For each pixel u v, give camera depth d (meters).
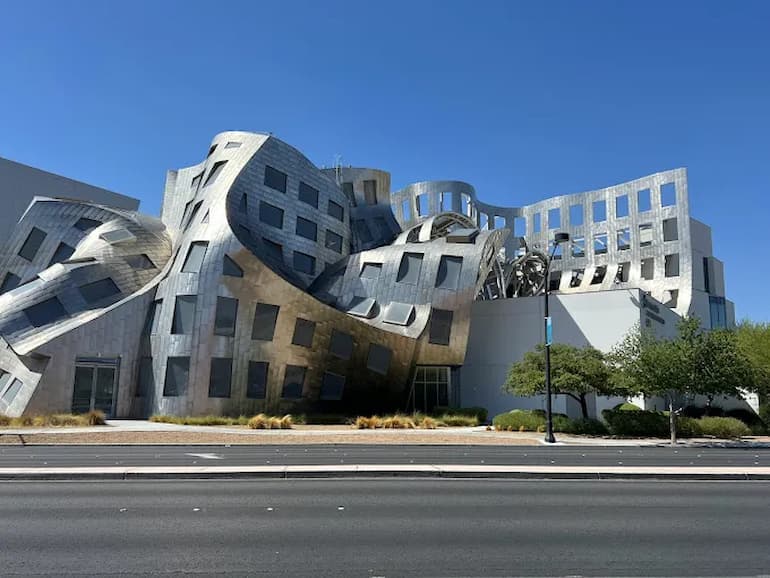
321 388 37.56
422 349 39.41
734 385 28.80
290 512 10.02
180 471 13.92
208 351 35.00
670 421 28.20
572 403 42.44
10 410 33.84
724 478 14.44
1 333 35.06
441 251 41.81
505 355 44.59
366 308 40.72
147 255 42.19
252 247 39.16
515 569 6.88
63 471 13.77
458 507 10.51
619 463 17.58
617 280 71.38
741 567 7.00
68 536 8.37
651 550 7.71
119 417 35.62
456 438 26.42
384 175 62.00
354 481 13.52
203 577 6.58
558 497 11.59
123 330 36.56
